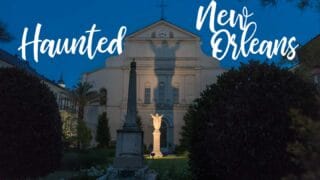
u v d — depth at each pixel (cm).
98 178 1664
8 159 1135
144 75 5791
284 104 961
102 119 5528
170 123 5669
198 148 1066
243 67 1045
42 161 1182
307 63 1184
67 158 2398
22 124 1155
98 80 5806
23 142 1149
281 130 937
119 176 1714
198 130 1066
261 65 1035
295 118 501
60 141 1266
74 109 5656
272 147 934
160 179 1631
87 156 2661
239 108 969
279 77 1003
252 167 942
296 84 998
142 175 1709
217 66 5756
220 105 1005
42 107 1203
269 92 977
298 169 905
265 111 956
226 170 967
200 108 1083
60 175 1856
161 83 5778
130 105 2012
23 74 1216
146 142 5625
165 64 5791
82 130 4822
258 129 945
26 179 1169
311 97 977
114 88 5775
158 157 4331
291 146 494
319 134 397
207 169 1048
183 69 5762
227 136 959
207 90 1088
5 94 1162
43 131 1189
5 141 1134
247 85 995
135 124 1964
